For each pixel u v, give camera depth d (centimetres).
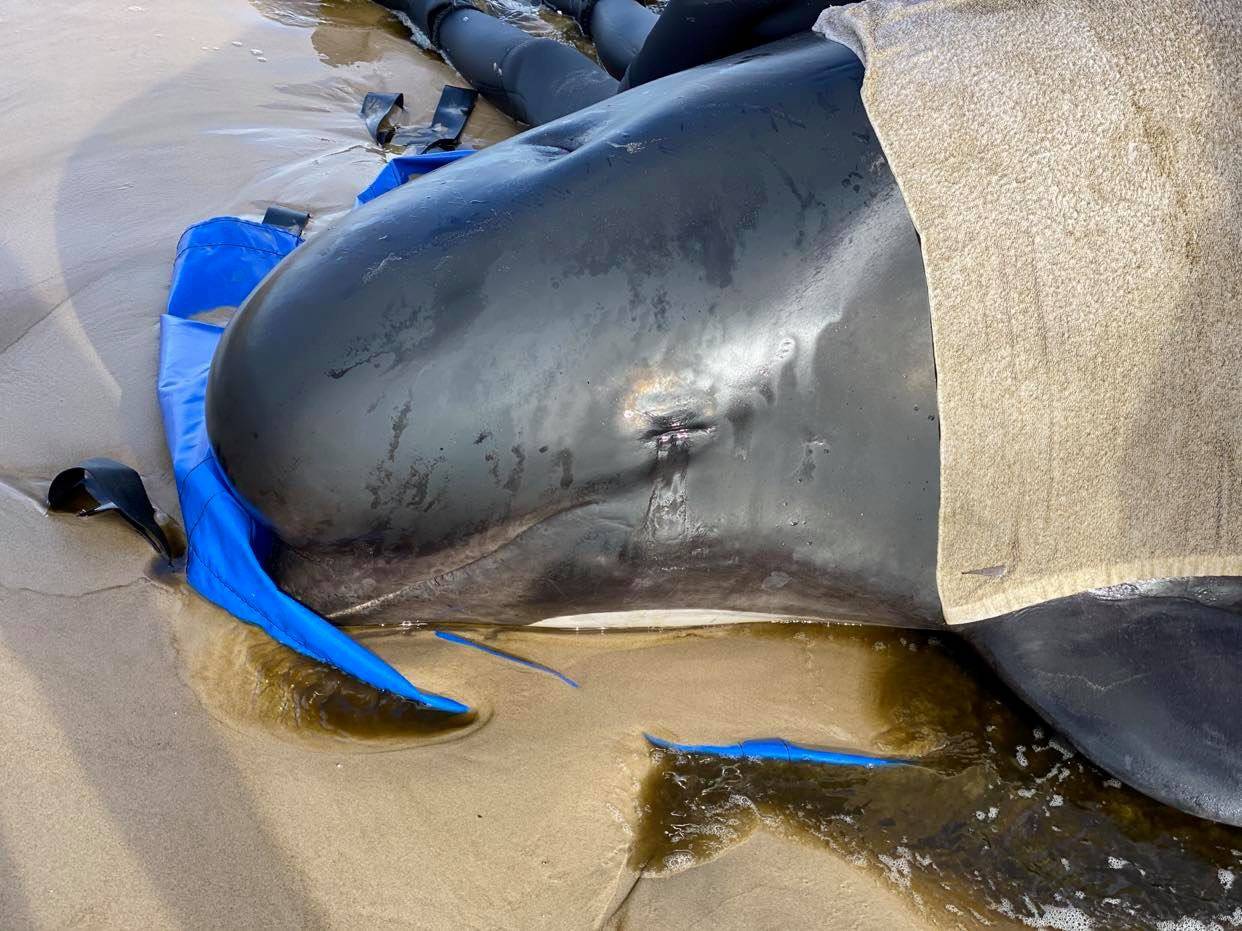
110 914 175
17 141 391
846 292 209
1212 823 229
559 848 202
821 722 238
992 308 204
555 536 216
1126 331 206
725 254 207
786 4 260
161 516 252
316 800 200
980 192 203
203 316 319
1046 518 216
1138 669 227
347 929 182
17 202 357
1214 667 228
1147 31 205
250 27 510
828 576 231
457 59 488
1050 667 231
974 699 249
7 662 209
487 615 237
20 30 470
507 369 200
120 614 225
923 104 207
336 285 205
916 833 219
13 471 256
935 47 212
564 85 435
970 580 220
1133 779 223
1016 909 209
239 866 186
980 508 215
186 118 424
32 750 195
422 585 225
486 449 202
